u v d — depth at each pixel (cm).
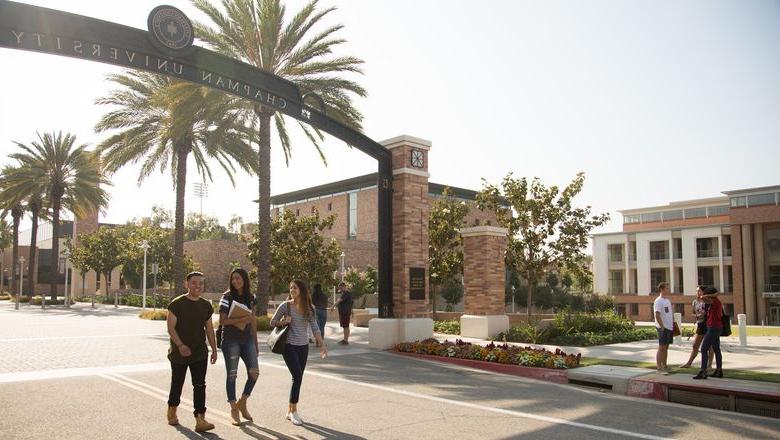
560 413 823
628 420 784
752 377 1048
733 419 806
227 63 1393
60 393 908
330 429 707
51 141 4322
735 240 5578
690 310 6078
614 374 1088
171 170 2875
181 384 707
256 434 679
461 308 5009
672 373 1101
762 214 5428
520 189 2362
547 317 2417
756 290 5462
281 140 2478
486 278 2039
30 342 1648
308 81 2192
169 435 667
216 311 3172
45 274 8019
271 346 752
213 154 2516
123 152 2578
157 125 2628
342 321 1686
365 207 5803
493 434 696
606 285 6862
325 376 1118
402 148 1692
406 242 1656
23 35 1123
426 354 1452
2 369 1146
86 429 689
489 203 2456
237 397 895
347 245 4894
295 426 720
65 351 1435
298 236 2655
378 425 731
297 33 2222
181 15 1305
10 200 4291
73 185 4353
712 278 6125
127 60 1236
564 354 1269
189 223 8825
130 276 5169
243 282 762
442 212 2834
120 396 886
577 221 2338
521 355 1273
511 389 1020
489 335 1992
